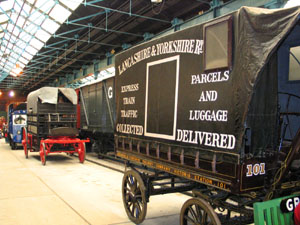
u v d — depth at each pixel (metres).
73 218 5.43
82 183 8.34
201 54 3.70
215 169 3.37
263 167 3.30
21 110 17.56
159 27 14.47
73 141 11.88
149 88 4.81
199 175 3.63
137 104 5.18
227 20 3.33
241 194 3.10
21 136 17.42
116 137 5.91
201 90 3.68
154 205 6.32
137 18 13.18
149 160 4.74
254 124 3.24
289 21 2.90
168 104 4.31
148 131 4.79
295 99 4.82
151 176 4.95
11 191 7.33
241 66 3.14
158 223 5.23
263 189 3.33
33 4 13.04
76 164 11.96
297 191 3.51
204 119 3.60
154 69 4.69
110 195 7.06
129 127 5.42
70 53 21.25
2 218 5.38
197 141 3.69
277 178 3.27
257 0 8.63
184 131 3.94
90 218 5.44
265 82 3.37
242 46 3.14
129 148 5.38
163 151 4.37
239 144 3.09
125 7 12.48
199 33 3.76
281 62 5.03
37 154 15.22
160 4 11.66
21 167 11.05
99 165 11.75
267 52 2.95
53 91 12.49
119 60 5.93
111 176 9.41
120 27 14.59
